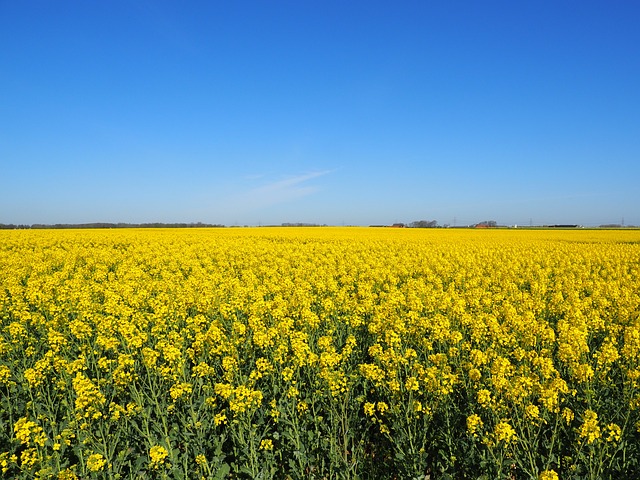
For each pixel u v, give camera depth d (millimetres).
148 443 5586
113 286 14492
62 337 8055
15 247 29672
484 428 5609
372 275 16406
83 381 5809
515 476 5266
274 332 8156
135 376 6785
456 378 6254
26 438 5039
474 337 8414
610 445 5203
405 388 6195
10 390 6887
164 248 28438
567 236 44781
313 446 5660
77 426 5699
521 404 5477
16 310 11180
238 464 5555
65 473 4766
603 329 9273
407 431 5793
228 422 6055
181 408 6484
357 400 6250
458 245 30953
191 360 8367
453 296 12414
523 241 36125
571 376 6828
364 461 5527
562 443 5484
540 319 10008
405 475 5238
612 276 17062
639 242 36281
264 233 48000
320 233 48562
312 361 6918
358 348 8984
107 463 5180
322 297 13172
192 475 5340
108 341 7898
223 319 10742
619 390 6711
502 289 14414
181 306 11312
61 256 22875
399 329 8406
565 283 14562
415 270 18594
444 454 5391
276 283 15281
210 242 31688
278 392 6848
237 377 7051
